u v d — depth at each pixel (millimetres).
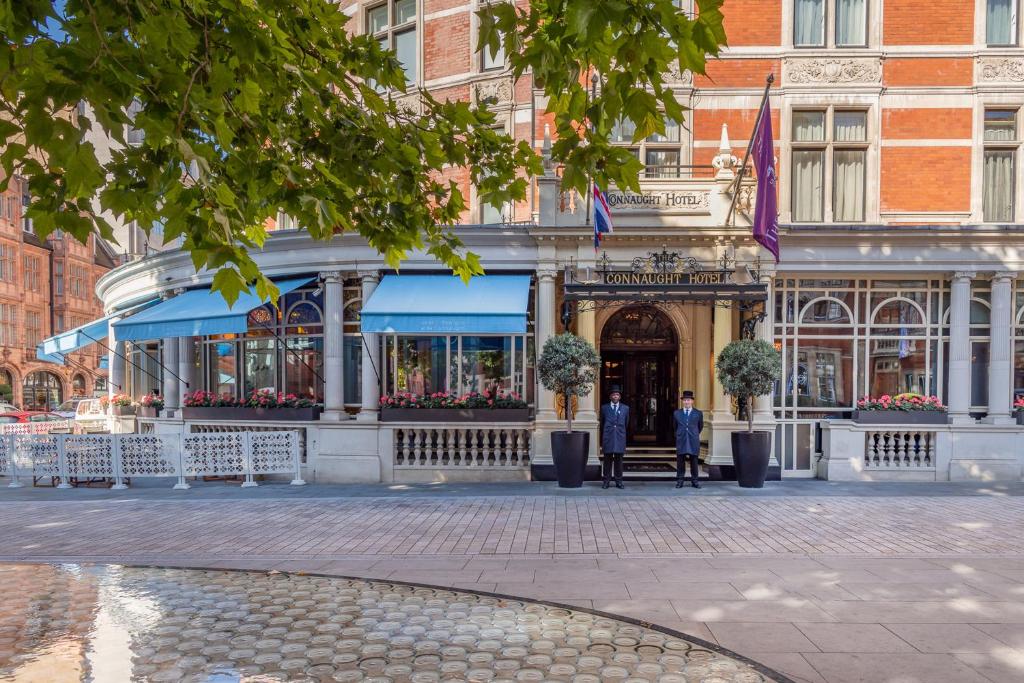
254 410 13812
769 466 13023
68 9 2602
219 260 2689
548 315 13211
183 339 15992
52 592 5312
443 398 13258
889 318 13703
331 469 13148
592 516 9453
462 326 11961
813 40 13812
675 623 5059
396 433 13328
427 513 9781
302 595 5234
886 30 13523
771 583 6133
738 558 7090
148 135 2621
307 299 14727
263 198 3561
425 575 6434
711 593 5824
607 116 3189
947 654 4449
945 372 13555
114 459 12570
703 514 9555
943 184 13445
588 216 12953
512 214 14180
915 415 12938
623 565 6809
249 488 12438
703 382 14414
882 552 7336
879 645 4609
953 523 8875
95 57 2482
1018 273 13133
